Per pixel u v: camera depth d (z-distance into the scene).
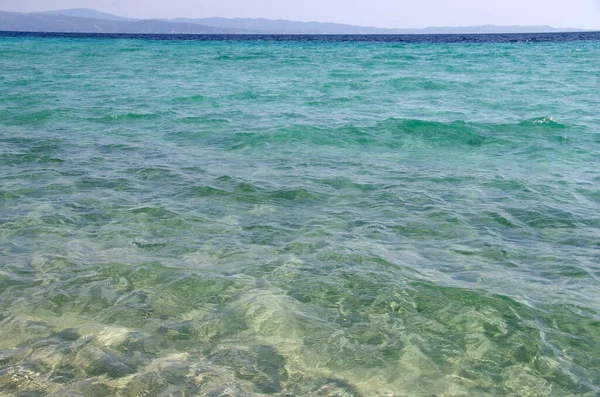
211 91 22.62
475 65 37.56
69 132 13.76
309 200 8.70
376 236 7.21
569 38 102.12
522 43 76.88
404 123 15.05
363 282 5.86
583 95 21.66
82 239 6.93
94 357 4.46
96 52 50.34
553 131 14.23
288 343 4.76
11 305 5.27
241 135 13.59
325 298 5.53
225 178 9.76
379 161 11.35
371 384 4.25
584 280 5.98
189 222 7.60
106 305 5.32
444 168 10.83
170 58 44.22
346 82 26.47
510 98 20.98
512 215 8.06
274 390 4.12
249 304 5.38
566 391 4.22
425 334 4.94
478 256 6.62
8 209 7.95
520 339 4.88
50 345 4.62
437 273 6.12
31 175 9.73
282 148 12.38
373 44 76.75
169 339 4.77
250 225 7.55
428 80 27.12
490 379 4.35
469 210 8.27
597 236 7.29
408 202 8.62
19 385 4.06
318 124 14.95
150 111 17.17
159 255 6.49
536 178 10.07
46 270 6.01
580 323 5.13
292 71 32.84
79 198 8.51
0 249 6.54
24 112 16.48
